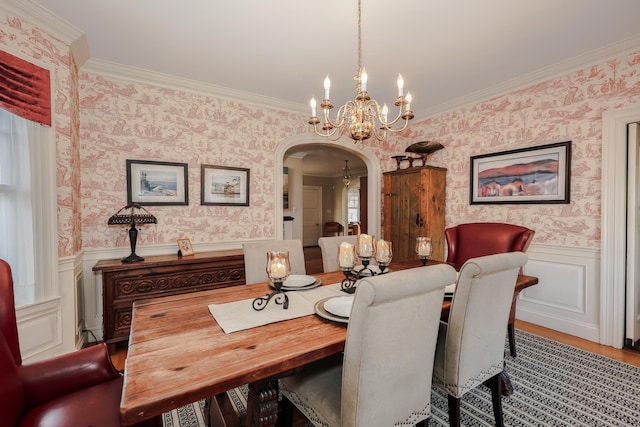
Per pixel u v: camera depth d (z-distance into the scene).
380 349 1.00
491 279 1.37
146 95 2.90
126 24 2.11
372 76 2.95
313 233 10.08
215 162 3.26
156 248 2.95
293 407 1.50
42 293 1.99
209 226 3.23
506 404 1.79
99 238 2.71
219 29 2.18
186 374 0.88
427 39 2.31
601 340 2.58
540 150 2.94
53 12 1.96
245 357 0.99
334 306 1.39
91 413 1.07
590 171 2.64
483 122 3.42
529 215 3.05
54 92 2.07
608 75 2.53
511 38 2.31
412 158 4.06
